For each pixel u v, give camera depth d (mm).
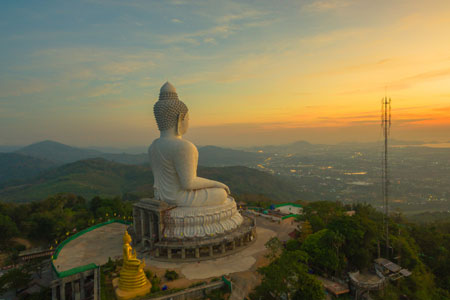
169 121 45625
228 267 39156
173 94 46500
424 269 42938
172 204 44594
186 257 41719
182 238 41781
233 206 47938
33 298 37031
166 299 31922
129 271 33750
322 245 38719
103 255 43438
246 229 46656
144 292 33094
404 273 38500
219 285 34781
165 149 44344
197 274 37344
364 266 39719
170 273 36625
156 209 42656
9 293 40281
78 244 48062
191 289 33250
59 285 35281
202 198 44500
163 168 45062
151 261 41031
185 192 44906
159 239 42344
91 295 36875
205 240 42000
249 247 46031
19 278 39438
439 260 47031
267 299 32438
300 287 31062
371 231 39594
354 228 39375
